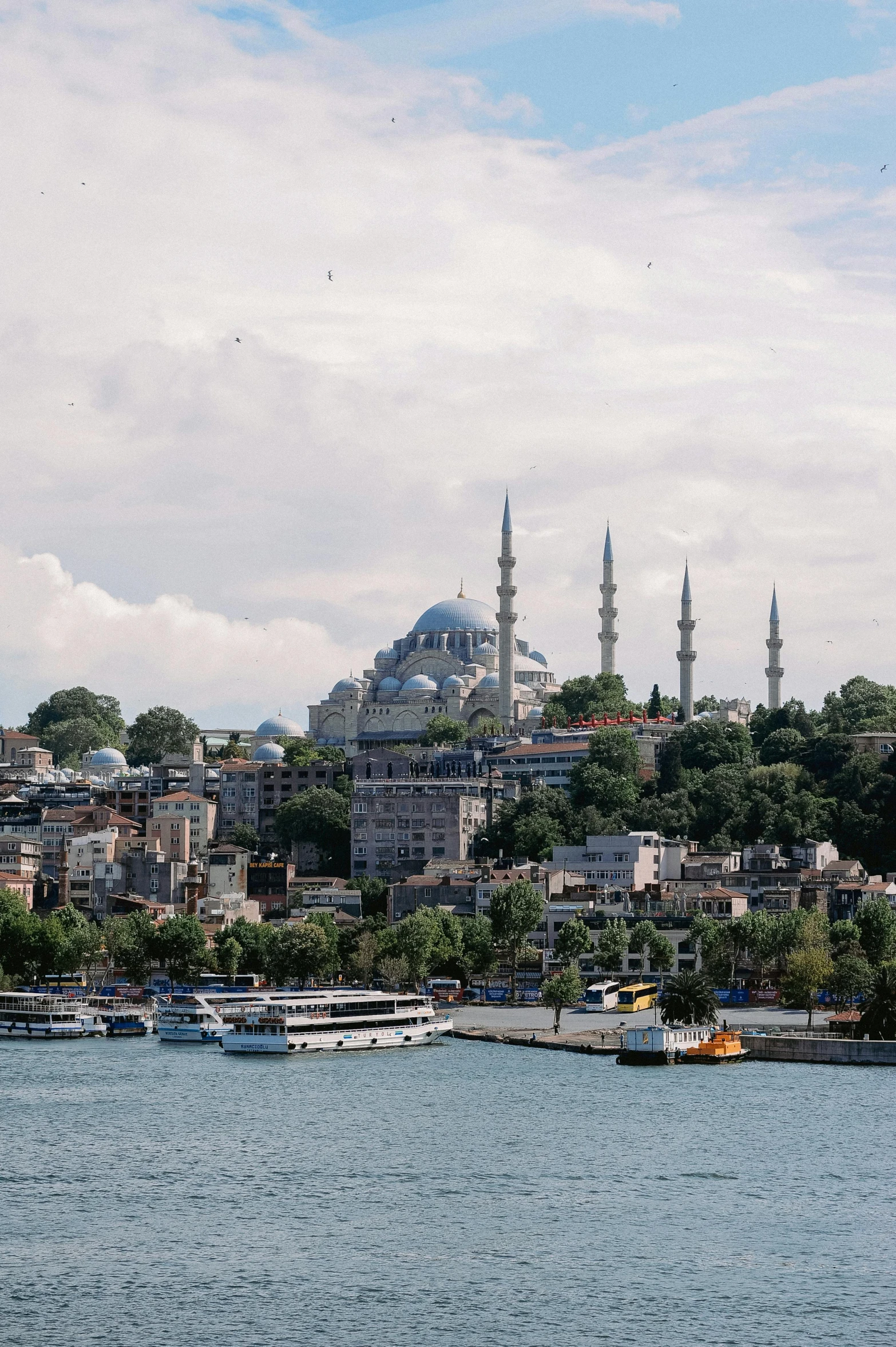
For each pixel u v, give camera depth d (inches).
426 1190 6018.7
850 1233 5506.9
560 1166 6378.0
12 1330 4682.6
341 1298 4916.3
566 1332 4677.7
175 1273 5123.0
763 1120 7224.4
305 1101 7731.3
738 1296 4938.5
